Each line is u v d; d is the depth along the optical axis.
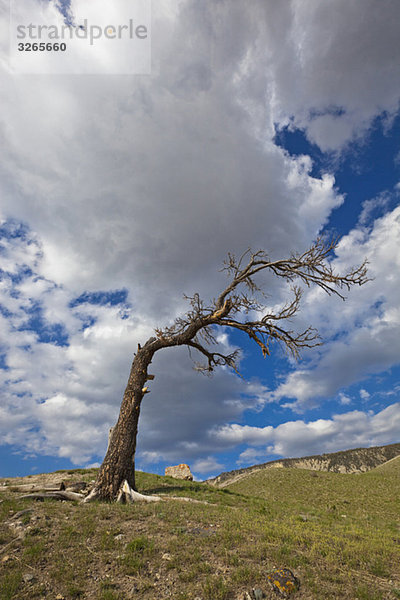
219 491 19.84
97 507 11.42
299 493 35.25
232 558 7.13
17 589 5.97
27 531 8.27
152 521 9.93
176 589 6.09
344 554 7.71
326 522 13.74
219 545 7.95
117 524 9.49
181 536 8.44
